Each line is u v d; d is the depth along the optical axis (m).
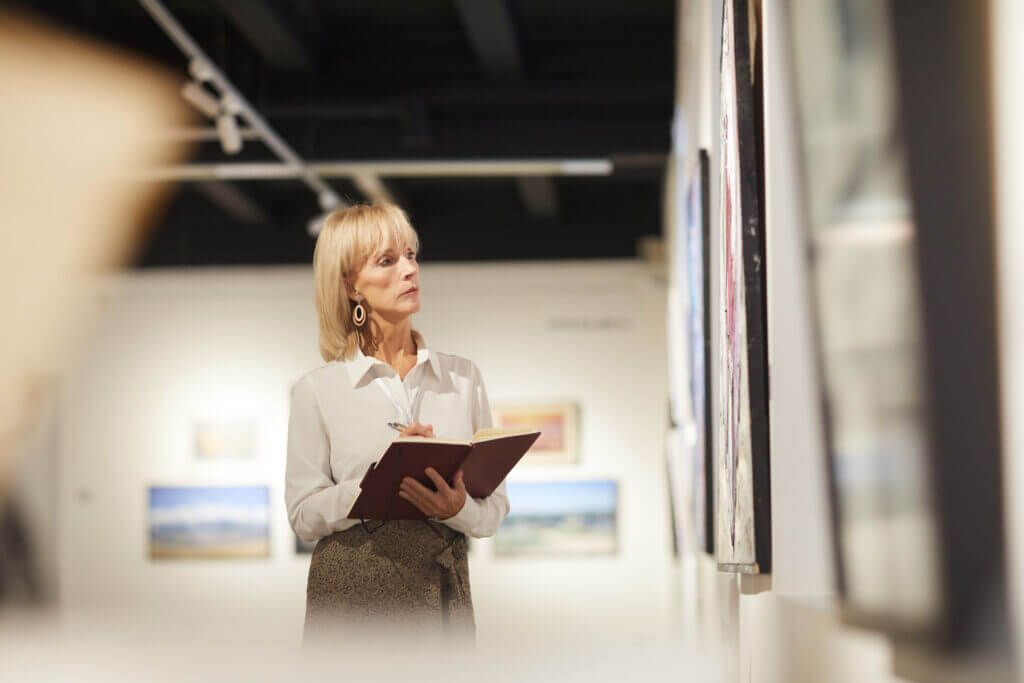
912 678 1.36
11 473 9.78
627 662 2.22
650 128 8.55
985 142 1.15
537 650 2.22
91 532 9.80
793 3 1.96
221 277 9.98
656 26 8.12
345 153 8.60
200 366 9.93
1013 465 1.10
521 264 9.88
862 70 1.54
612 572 9.52
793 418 1.94
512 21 7.22
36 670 2.01
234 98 6.84
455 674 2.07
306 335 9.95
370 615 2.04
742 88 2.18
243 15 6.91
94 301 9.98
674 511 7.55
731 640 2.84
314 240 11.20
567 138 8.60
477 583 9.52
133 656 2.06
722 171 2.58
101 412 9.91
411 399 2.20
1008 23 1.10
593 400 9.73
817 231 1.83
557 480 9.63
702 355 3.61
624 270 9.80
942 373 1.27
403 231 2.24
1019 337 1.08
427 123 8.45
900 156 1.39
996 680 1.15
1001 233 1.12
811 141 1.86
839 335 1.71
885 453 1.48
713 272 3.21
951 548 1.25
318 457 2.16
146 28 7.89
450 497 2.00
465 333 9.87
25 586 9.67
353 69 8.28
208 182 9.47
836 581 1.73
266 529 9.75
